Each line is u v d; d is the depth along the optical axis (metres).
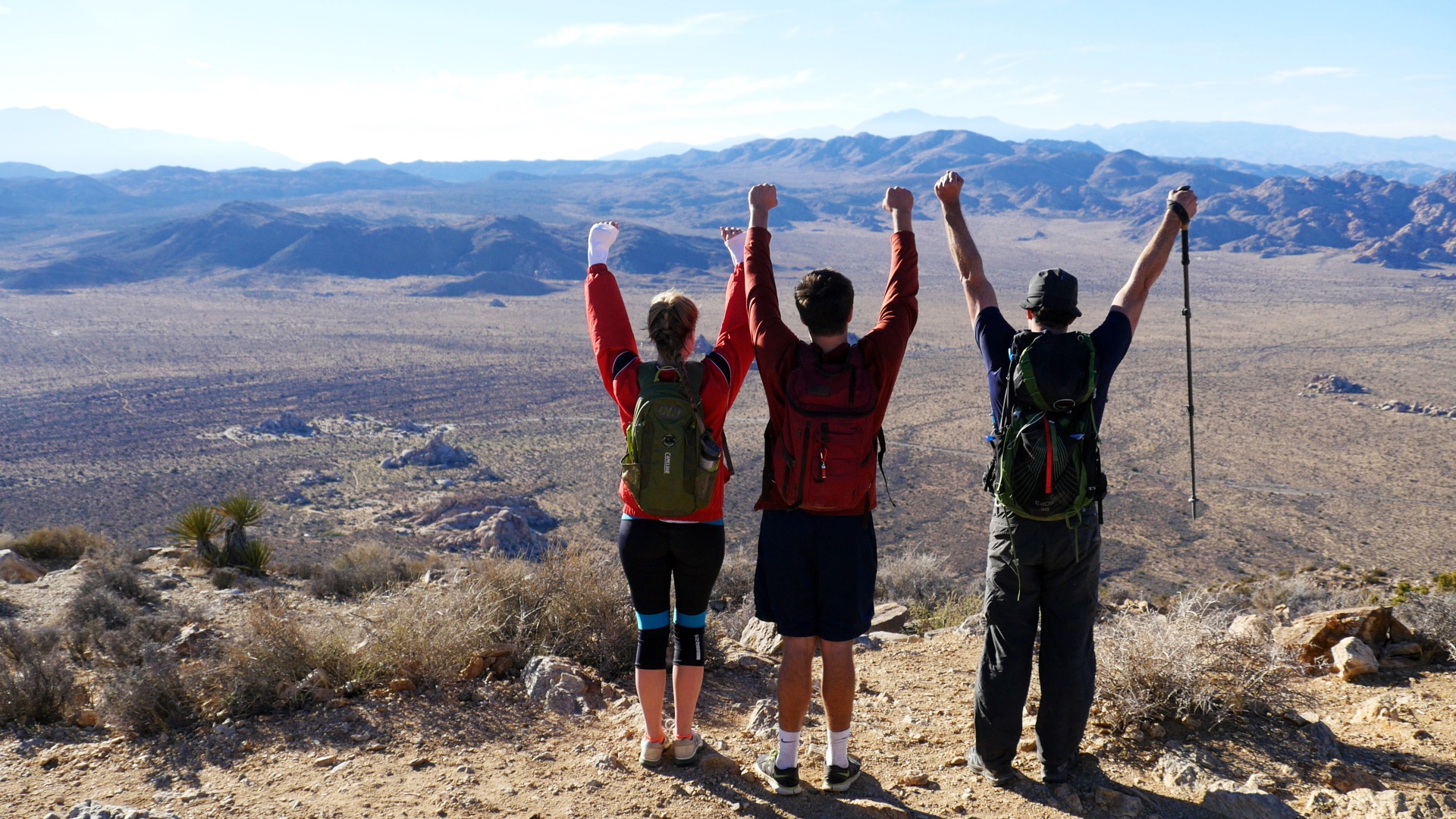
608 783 3.82
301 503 112.06
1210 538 91.75
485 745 4.36
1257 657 4.62
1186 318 4.18
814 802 3.63
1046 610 3.71
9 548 15.72
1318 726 4.20
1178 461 138.88
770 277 3.80
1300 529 96.88
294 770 4.12
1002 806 3.62
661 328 3.57
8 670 5.30
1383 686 5.01
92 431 175.25
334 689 5.09
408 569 14.98
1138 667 4.29
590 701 5.00
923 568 17.06
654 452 3.47
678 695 3.89
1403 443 154.88
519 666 5.48
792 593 3.59
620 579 6.27
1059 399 3.44
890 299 3.77
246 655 5.12
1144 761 3.99
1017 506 3.50
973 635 6.45
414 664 5.27
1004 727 3.72
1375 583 23.70
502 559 6.52
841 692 3.64
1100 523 3.64
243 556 15.27
